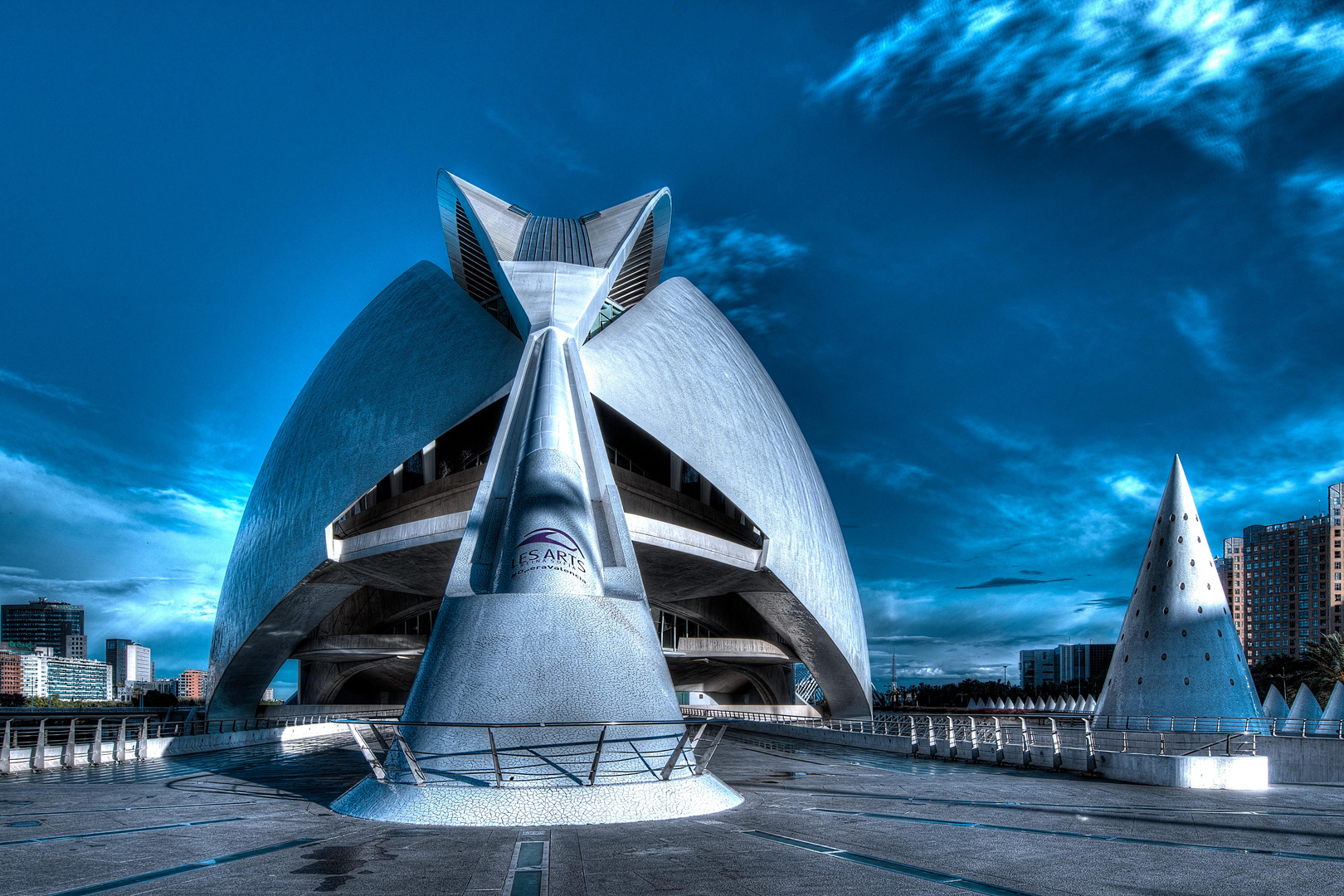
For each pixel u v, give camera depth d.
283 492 29.48
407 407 27.45
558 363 19.86
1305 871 7.00
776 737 31.20
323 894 6.34
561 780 11.34
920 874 6.91
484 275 31.28
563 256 29.20
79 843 8.52
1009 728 24.45
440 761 11.80
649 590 32.91
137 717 27.86
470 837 9.16
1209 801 11.95
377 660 38.22
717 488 28.72
